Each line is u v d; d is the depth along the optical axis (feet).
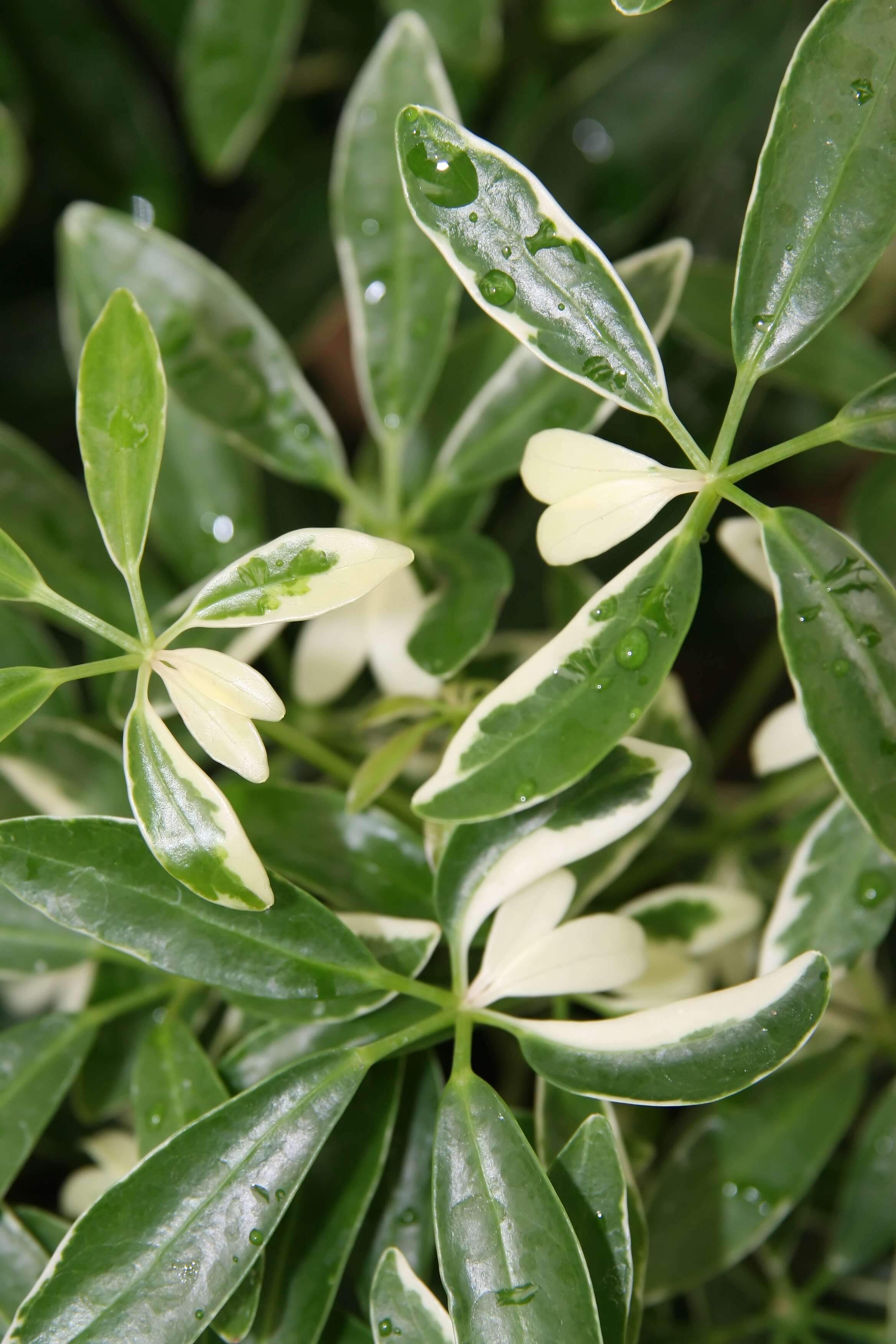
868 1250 2.56
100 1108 2.51
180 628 2.25
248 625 2.24
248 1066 2.38
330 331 3.71
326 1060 2.27
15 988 2.74
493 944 2.33
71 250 2.56
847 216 2.25
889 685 2.26
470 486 2.57
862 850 2.41
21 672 2.25
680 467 2.97
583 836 2.31
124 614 2.68
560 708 2.24
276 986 2.28
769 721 2.50
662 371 2.26
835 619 2.27
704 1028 2.25
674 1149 2.53
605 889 2.63
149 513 2.26
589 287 2.25
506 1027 2.30
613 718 2.24
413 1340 2.24
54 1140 2.68
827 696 2.26
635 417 3.04
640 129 2.99
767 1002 2.24
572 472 2.26
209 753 2.23
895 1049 2.58
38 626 2.67
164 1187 2.24
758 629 3.51
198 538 2.72
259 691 2.24
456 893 2.32
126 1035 2.53
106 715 2.67
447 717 2.46
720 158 3.08
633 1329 2.30
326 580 2.23
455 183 2.24
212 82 2.82
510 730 2.24
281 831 2.41
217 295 2.55
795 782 2.65
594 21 2.87
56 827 2.26
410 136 2.23
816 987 2.23
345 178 2.56
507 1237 2.22
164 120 3.24
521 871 2.31
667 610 2.25
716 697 3.62
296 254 3.12
